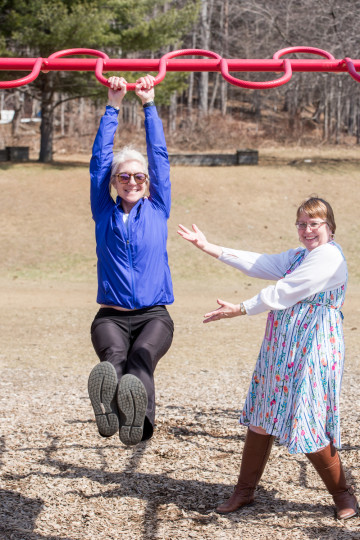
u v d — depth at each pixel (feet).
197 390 21.15
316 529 10.84
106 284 10.76
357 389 20.77
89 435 15.97
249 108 173.37
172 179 75.92
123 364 10.00
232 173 80.18
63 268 55.21
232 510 11.61
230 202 71.20
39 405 18.93
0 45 71.72
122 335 10.64
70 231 62.90
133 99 76.48
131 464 14.06
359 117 137.08
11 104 173.47
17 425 16.76
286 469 13.73
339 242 62.80
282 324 10.80
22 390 21.13
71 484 12.94
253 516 11.43
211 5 143.23
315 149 117.29
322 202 10.99
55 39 69.46
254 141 128.16
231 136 127.13
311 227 10.88
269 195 73.92
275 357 10.82
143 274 10.69
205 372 24.43
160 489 12.74
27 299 44.55
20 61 12.52
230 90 181.37
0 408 18.51
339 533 10.65
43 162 86.63
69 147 116.26
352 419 16.96
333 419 10.61
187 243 61.26
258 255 11.59
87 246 60.03
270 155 102.73
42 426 16.69
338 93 120.98
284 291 10.59
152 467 13.91
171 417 17.60
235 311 10.82
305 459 14.32
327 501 12.04
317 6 84.99
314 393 10.52
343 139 143.64
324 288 10.64
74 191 72.64
